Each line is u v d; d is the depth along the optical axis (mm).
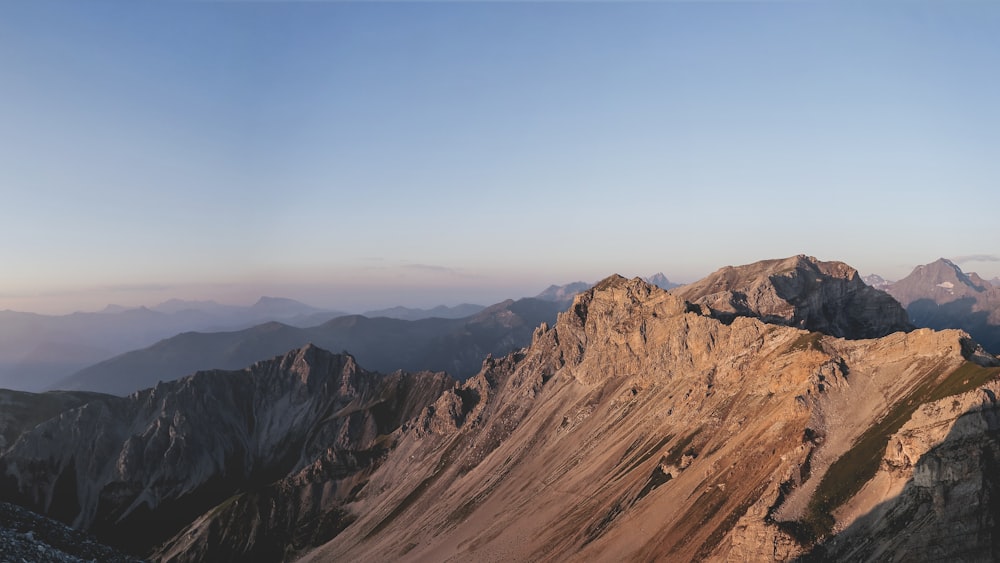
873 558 108938
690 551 136375
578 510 181375
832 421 144375
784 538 119500
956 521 104500
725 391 190375
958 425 112812
